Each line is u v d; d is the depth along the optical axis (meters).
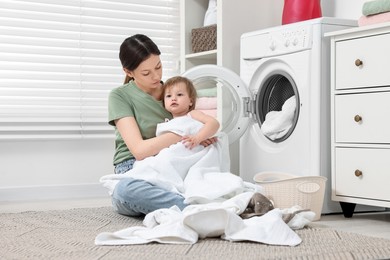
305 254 1.71
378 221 2.62
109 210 2.82
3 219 2.53
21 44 3.68
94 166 3.85
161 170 2.48
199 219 1.95
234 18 3.57
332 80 2.78
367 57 2.60
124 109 2.72
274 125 3.06
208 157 2.60
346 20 2.93
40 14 3.71
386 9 2.55
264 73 3.21
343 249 1.79
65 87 3.81
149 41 2.75
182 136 2.62
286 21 3.43
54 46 3.76
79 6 3.82
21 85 3.70
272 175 2.87
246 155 3.30
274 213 2.06
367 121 2.61
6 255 1.73
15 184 3.65
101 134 3.87
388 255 1.71
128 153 2.75
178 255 1.69
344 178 2.72
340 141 2.74
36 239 2.01
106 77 3.93
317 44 2.84
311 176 2.60
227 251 1.75
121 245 1.86
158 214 2.10
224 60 3.54
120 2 3.96
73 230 2.21
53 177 3.74
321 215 2.83
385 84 2.52
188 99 2.75
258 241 1.88
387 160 2.52
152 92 2.82
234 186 2.35
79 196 3.77
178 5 4.14
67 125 3.80
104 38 3.91
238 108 3.23
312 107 2.86
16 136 3.62
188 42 3.96
